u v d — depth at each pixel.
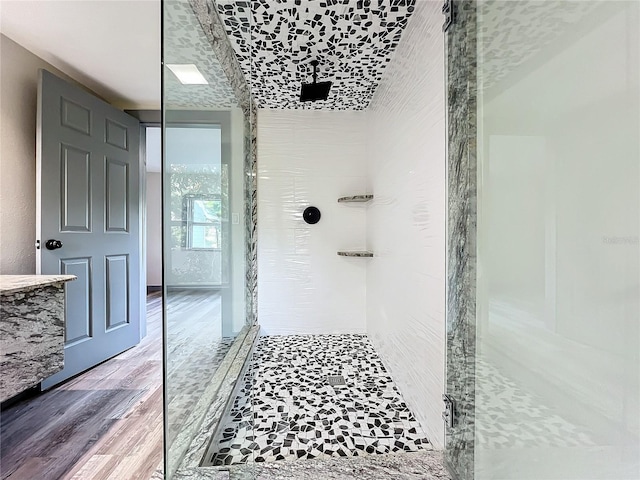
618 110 0.58
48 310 1.50
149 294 5.60
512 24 0.88
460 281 1.17
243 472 1.22
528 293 0.83
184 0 1.50
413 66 1.63
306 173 2.85
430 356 1.46
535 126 0.80
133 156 2.66
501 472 0.95
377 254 2.44
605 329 0.62
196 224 2.10
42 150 1.90
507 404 0.92
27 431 1.51
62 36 1.82
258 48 1.89
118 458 1.32
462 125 1.14
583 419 0.67
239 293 2.61
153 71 2.21
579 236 0.67
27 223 1.95
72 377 2.08
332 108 2.79
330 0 1.50
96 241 2.30
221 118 2.24
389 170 2.09
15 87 1.87
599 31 0.61
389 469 1.24
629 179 0.56
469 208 1.11
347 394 1.85
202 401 1.65
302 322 2.88
